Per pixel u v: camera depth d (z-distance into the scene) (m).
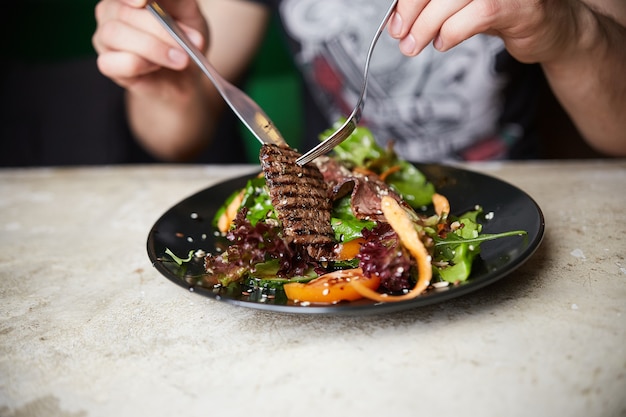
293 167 0.47
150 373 0.39
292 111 1.31
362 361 0.39
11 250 0.58
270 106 1.31
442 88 0.85
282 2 0.90
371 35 0.84
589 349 0.38
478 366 0.37
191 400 0.37
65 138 1.12
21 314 0.47
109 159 1.12
